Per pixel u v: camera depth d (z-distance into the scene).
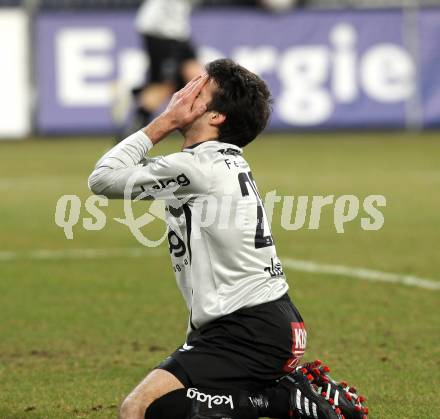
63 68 70.69
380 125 73.00
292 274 29.05
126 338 21.89
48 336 22.11
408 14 71.81
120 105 66.56
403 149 64.56
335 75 72.19
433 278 28.19
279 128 72.75
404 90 72.50
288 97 72.31
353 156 61.50
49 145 68.44
